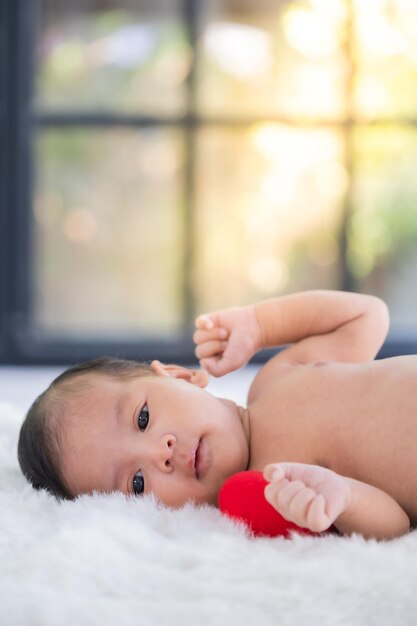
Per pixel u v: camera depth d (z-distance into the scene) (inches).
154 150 131.0
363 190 129.4
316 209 130.8
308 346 57.4
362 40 125.1
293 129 125.6
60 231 133.3
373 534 40.6
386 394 46.8
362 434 46.2
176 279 134.9
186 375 54.4
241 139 128.4
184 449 46.5
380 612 33.4
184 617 32.9
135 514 42.1
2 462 55.2
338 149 126.3
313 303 58.2
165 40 130.2
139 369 51.8
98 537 38.3
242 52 128.7
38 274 131.8
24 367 115.7
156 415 47.4
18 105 116.1
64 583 35.1
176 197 132.1
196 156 129.4
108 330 135.9
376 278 136.1
